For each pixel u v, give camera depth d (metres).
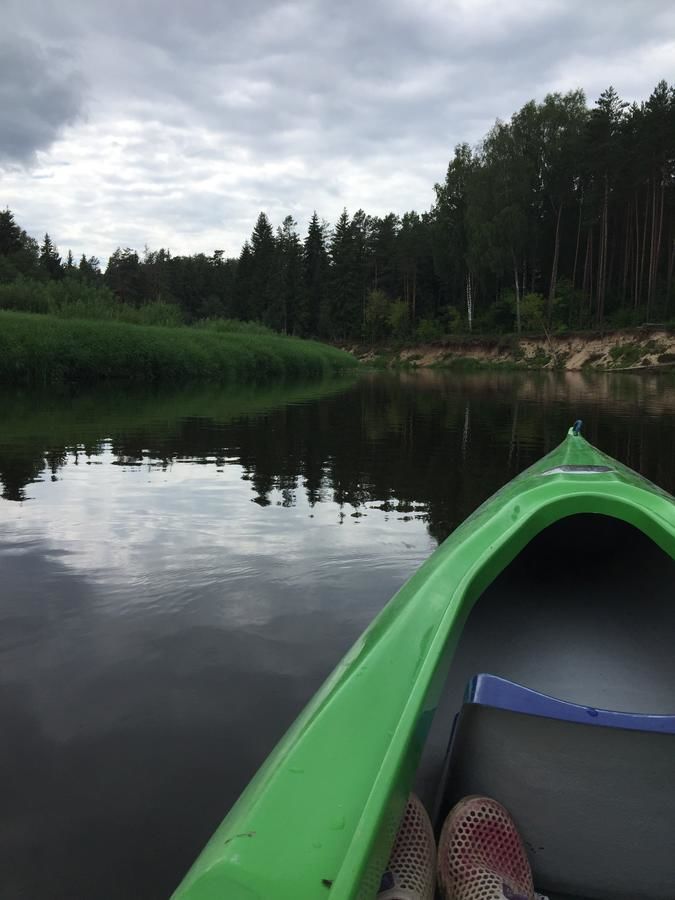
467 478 6.78
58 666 2.83
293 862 1.04
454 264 58.53
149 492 5.95
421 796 1.74
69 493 5.86
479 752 1.52
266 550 4.34
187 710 2.50
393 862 1.28
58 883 1.74
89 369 19.92
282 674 2.77
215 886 1.00
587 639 2.85
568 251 53.72
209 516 5.16
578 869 1.49
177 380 22.77
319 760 1.29
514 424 11.79
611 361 38.84
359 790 1.21
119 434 9.48
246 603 3.49
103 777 2.14
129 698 2.59
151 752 2.26
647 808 1.46
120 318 29.86
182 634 3.13
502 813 1.44
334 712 1.45
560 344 44.47
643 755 1.45
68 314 27.17
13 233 83.25
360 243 78.06
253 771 2.17
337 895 0.95
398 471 7.14
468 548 2.51
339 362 41.12
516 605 3.13
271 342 32.09
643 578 3.31
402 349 60.28
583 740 1.46
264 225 86.81
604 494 2.74
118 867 1.79
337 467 7.36
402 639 1.83
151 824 1.94
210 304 98.44
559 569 3.59
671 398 18.27
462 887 1.32
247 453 8.21
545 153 49.62
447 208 57.94
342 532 4.77
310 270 90.25
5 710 2.50
